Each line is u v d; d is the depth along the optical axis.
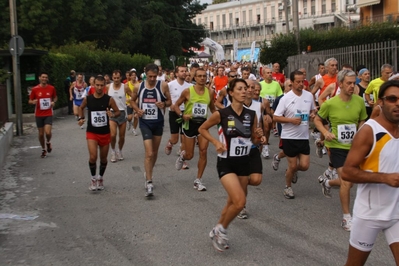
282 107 7.47
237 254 5.38
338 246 5.57
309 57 20.30
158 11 51.94
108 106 8.21
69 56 24.58
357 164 3.71
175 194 8.05
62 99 22.75
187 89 8.48
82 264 5.18
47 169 10.24
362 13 36.03
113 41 44.75
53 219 6.78
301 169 7.52
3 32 35.88
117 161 10.97
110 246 5.70
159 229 6.28
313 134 12.80
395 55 14.66
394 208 3.73
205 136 5.55
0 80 12.97
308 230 6.16
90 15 40.22
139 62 41.06
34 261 5.27
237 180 5.32
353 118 6.51
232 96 5.51
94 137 8.18
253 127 5.63
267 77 11.48
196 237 5.96
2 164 10.63
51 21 37.06
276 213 6.93
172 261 5.21
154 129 8.20
